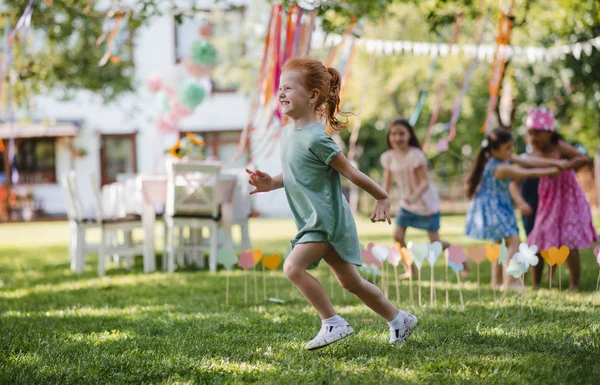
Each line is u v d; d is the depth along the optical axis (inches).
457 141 788.6
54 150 810.2
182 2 708.7
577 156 230.8
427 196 264.1
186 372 126.2
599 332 149.4
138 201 317.4
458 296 209.8
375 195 131.5
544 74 647.8
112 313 197.8
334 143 130.6
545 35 499.5
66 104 801.6
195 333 162.9
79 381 121.8
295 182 132.9
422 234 496.1
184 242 332.2
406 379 116.7
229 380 119.6
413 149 265.3
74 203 308.0
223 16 691.4
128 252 306.3
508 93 586.6
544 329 154.6
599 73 542.3
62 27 433.1
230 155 778.8
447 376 117.6
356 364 128.0
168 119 418.9
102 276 295.6
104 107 800.3
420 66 620.4
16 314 199.6
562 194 225.9
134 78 644.1
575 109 660.1
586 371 119.9
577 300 195.2
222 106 779.4
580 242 221.3
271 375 121.6
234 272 299.7
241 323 174.4
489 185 238.1
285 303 205.8
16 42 426.6
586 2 362.6
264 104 298.8
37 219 780.0
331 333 132.3
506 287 227.3
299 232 133.4
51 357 139.5
